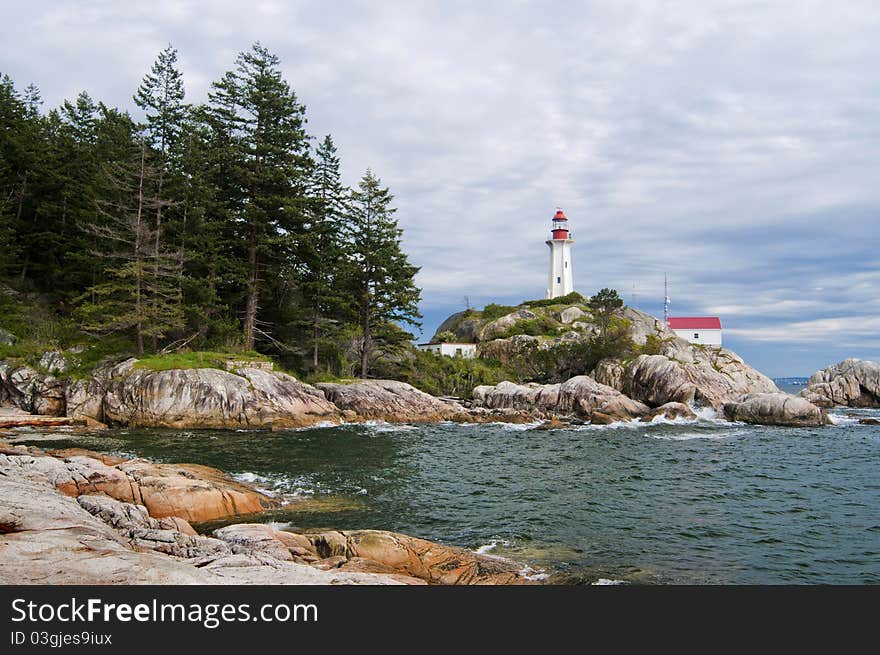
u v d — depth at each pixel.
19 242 44.22
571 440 34.06
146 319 37.56
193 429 33.28
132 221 39.06
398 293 52.16
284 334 51.31
